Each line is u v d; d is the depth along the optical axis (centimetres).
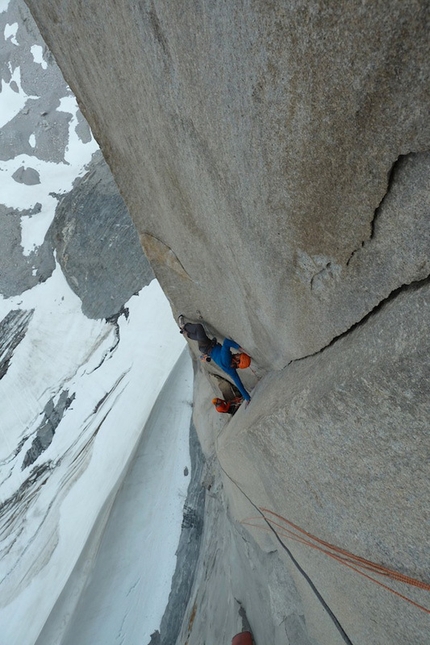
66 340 4053
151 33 266
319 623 485
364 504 291
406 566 283
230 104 239
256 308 399
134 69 317
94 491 2567
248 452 454
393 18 136
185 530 1978
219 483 1312
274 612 652
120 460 2584
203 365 734
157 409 2631
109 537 2122
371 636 369
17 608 2278
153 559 1981
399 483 252
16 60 6078
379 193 195
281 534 505
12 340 4275
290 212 256
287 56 183
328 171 210
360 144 184
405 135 165
